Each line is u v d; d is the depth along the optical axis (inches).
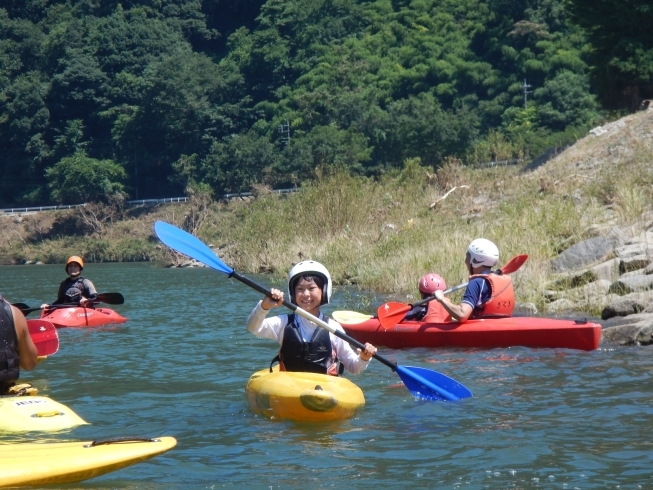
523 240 529.3
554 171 884.6
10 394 232.4
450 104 3351.4
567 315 396.2
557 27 3420.3
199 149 3417.8
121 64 3887.8
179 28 4347.9
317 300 237.6
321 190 898.1
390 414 222.1
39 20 4645.7
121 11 4318.4
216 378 283.3
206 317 472.4
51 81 3786.9
